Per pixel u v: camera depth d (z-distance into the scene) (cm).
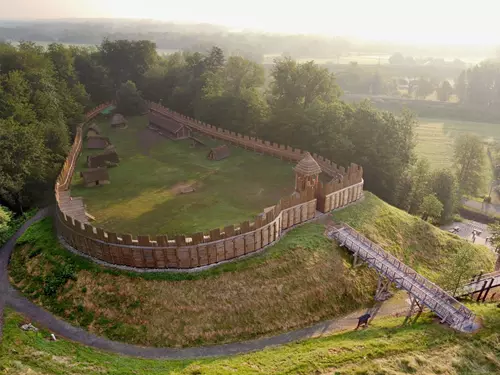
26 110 7088
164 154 8106
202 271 4362
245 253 4653
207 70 11081
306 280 4559
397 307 4653
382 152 7256
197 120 9588
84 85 11119
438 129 15800
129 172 7194
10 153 5912
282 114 8025
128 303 4100
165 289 4175
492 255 6272
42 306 4197
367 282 4878
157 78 11800
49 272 4534
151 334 3897
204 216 5519
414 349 3622
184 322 3997
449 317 4009
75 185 6644
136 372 3375
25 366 3178
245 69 9781
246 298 4238
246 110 8738
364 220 5694
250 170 7206
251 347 3897
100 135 9175
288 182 6644
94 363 3453
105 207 5841
